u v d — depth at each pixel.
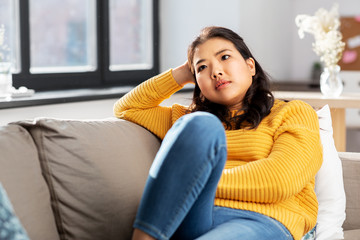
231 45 1.88
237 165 1.80
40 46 3.37
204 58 1.86
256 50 4.23
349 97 3.13
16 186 1.47
